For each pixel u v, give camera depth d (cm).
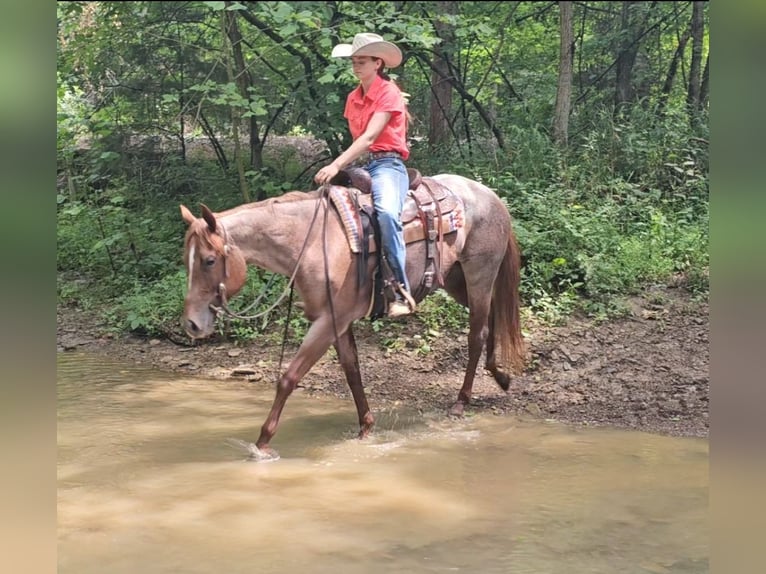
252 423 536
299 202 483
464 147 1095
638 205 890
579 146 1041
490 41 1212
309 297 478
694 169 970
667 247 828
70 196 1052
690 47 1441
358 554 329
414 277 515
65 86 1041
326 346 481
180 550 333
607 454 467
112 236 959
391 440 502
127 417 548
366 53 475
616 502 389
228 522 365
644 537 346
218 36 1071
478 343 570
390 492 405
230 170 1095
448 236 532
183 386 638
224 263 445
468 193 559
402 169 505
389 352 694
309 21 784
